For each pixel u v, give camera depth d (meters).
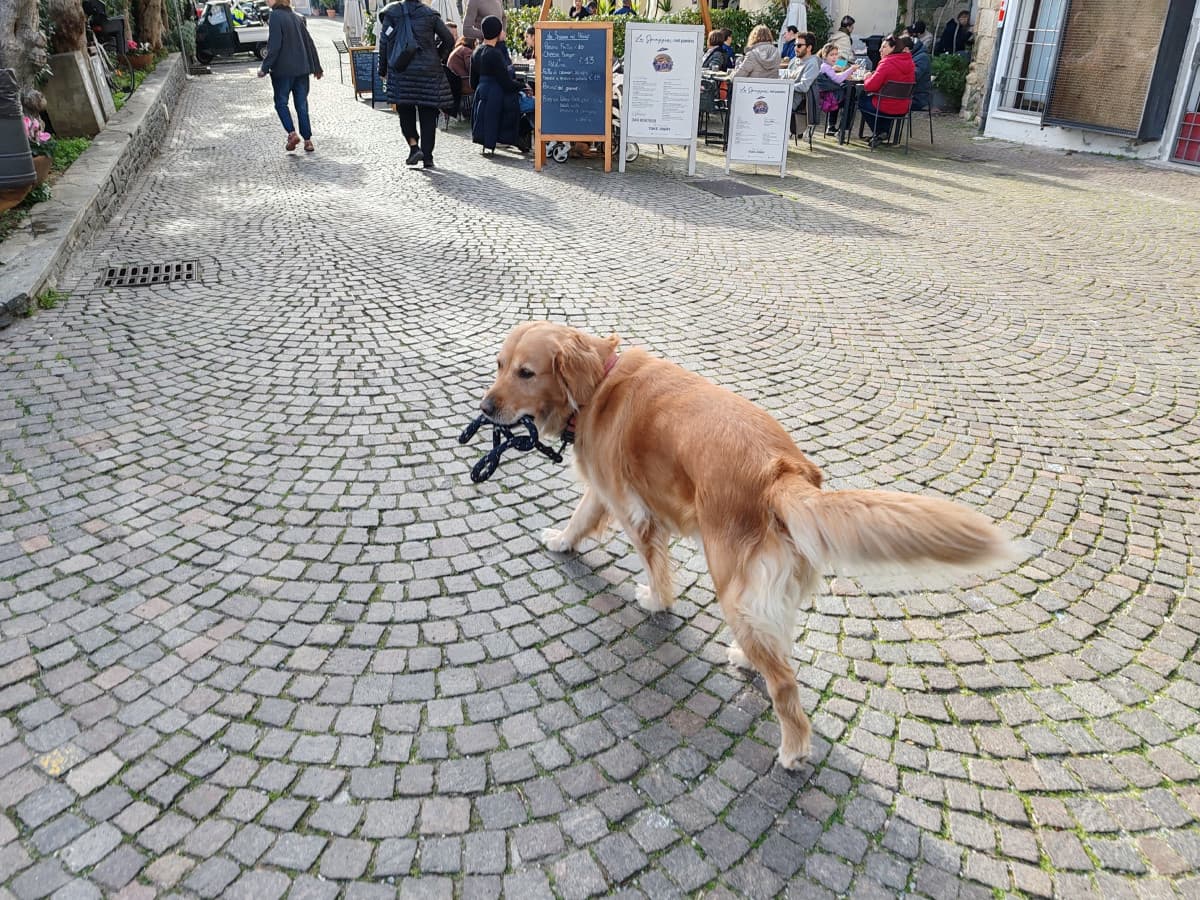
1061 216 9.40
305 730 2.60
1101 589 3.38
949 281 7.12
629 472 2.91
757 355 5.51
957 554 2.06
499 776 2.47
